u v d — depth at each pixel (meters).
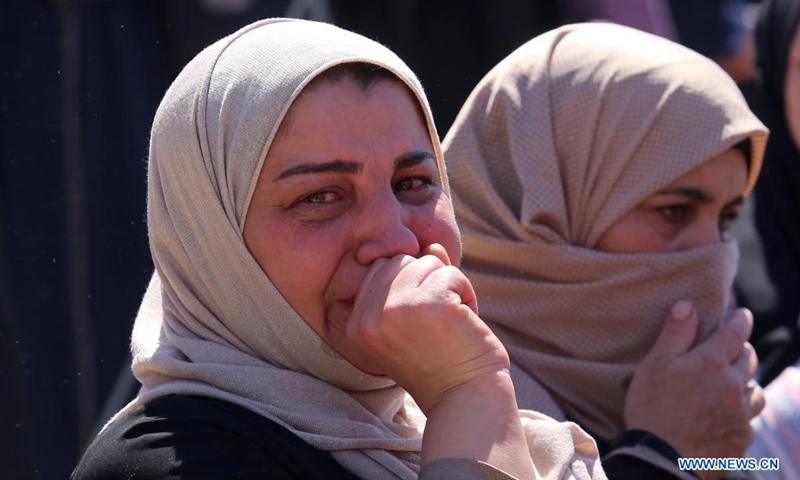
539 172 8.91
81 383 11.55
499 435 5.97
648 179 8.86
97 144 11.75
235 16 12.09
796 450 9.38
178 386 6.34
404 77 6.50
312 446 6.22
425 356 6.13
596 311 8.91
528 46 9.32
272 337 6.44
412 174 6.54
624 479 8.18
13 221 11.55
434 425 6.04
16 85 11.60
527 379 8.83
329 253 6.30
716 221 9.13
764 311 11.24
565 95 8.99
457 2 13.74
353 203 6.38
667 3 15.50
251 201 6.36
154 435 6.06
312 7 12.66
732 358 8.85
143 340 6.85
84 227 11.64
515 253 8.92
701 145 8.85
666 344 8.76
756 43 12.25
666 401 8.62
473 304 6.27
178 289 6.66
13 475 11.40
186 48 11.98
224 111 6.42
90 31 11.77
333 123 6.30
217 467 5.90
